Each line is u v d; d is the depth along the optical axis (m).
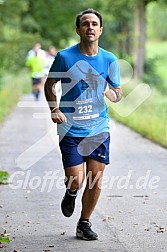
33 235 11.45
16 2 52.06
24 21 69.06
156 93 40.28
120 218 12.64
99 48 10.90
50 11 70.62
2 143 23.55
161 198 14.43
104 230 11.78
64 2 70.12
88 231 11.12
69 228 11.92
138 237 11.30
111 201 14.15
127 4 55.69
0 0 43.19
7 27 56.09
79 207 13.62
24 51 58.31
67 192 11.21
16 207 13.61
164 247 10.72
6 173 15.05
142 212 13.12
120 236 11.38
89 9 10.80
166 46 92.06
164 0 53.12
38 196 14.70
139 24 52.91
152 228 11.89
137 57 53.06
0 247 10.70
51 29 72.06
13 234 11.52
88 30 10.64
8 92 44.25
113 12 59.62
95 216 12.80
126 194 14.88
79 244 10.88
